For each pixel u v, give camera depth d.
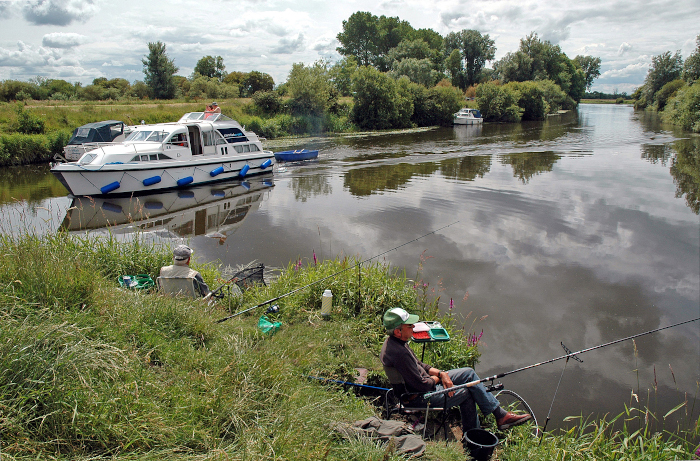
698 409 4.98
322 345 4.74
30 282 3.93
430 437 3.79
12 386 2.59
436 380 3.65
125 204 14.63
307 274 6.79
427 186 16.89
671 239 10.71
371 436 3.14
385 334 5.52
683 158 22.84
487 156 24.56
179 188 16.83
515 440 3.88
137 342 3.64
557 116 65.75
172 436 2.65
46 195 15.88
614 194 15.28
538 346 6.15
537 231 11.32
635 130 39.38
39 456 2.25
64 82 51.91
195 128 17.80
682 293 7.91
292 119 38.38
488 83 56.94
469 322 6.73
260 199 15.19
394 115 44.84
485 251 9.85
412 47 77.50
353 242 10.36
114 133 21.69
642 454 3.66
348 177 18.95
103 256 6.75
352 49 90.56
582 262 9.27
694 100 38.75
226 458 2.49
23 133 24.95
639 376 5.57
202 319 4.43
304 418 3.09
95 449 2.49
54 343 2.97
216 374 3.35
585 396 5.16
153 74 50.56
